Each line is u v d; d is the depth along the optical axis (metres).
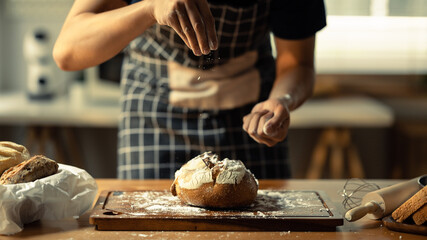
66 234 0.90
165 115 1.46
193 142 1.45
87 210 1.04
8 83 3.44
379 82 3.37
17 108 2.75
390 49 3.37
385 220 0.94
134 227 0.92
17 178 0.94
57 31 3.40
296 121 2.69
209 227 0.92
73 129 2.92
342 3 3.27
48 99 3.02
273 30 1.42
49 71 3.01
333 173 2.97
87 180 1.00
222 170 0.97
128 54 1.54
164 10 0.96
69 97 3.16
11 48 3.41
